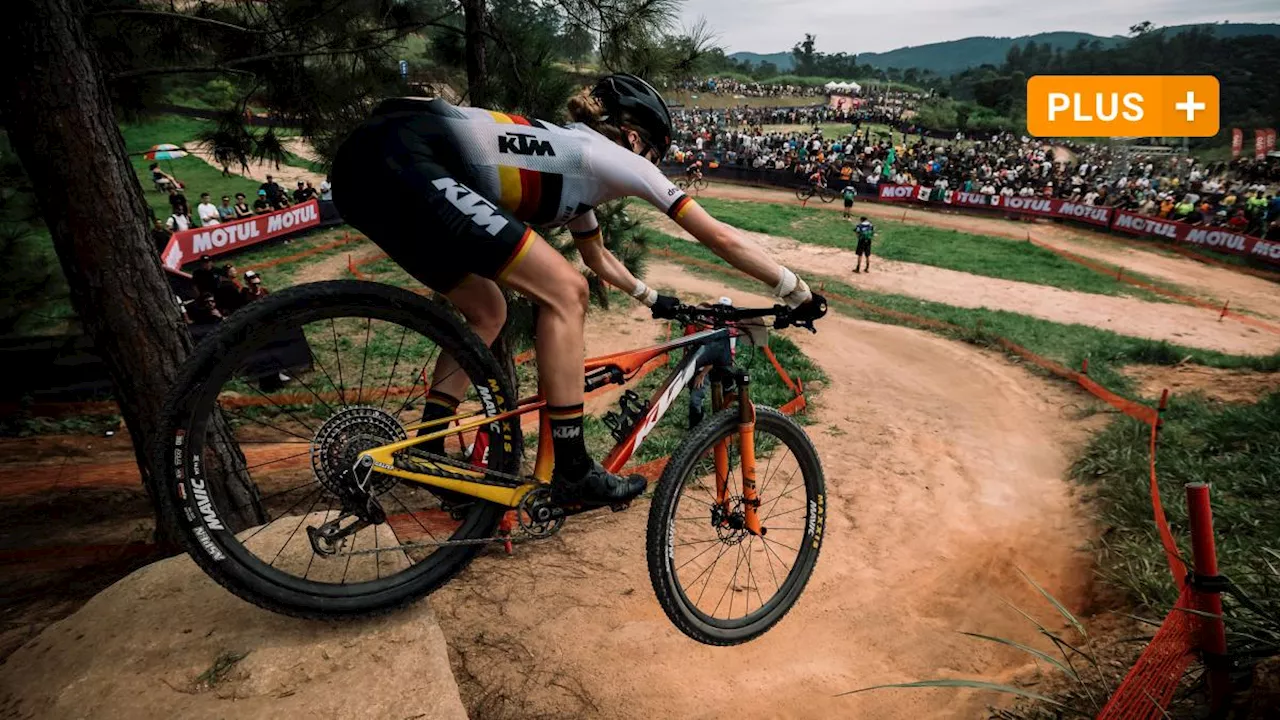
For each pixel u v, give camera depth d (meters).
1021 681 4.16
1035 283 22.83
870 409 11.08
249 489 4.93
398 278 19.44
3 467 8.12
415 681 2.02
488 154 1.87
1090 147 62.59
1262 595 3.54
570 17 6.01
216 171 29.86
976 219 33.78
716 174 41.38
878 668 4.68
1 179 7.15
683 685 4.36
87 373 10.31
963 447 9.53
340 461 1.98
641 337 15.84
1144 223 29.30
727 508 2.65
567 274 1.90
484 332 2.12
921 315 18.11
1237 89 144.88
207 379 1.77
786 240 27.78
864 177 37.22
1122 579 5.41
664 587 2.42
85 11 4.41
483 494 2.12
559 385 1.96
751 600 5.55
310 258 20.91
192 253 18.80
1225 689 2.72
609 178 2.02
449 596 5.16
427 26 6.61
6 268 8.64
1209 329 18.27
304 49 6.00
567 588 5.48
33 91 3.66
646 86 2.18
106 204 3.93
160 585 2.36
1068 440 9.70
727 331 2.55
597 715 4.02
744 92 86.44
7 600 4.60
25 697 1.97
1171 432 8.53
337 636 2.16
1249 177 42.38
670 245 24.92
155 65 6.06
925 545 6.77
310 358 11.92
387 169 1.78
